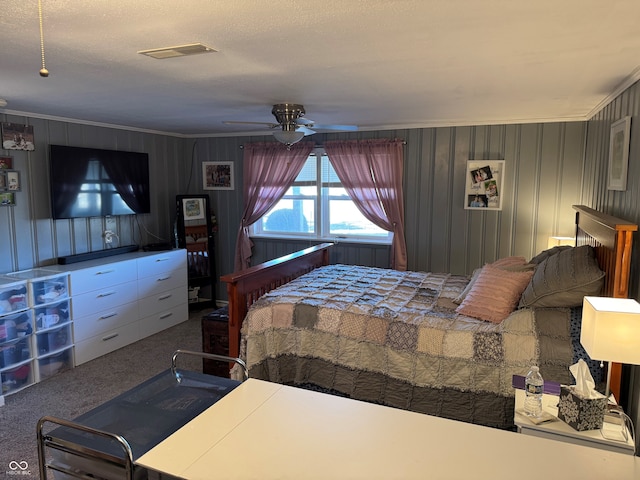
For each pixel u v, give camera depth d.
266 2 1.49
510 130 4.27
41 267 4.05
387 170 4.68
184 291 5.15
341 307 2.93
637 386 2.14
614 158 2.84
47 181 4.12
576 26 1.73
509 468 1.19
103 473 1.44
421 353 2.61
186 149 5.68
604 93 3.00
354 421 1.42
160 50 2.01
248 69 2.39
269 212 5.49
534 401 1.91
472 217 4.49
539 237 4.29
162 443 1.31
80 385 3.54
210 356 1.91
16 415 3.08
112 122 4.53
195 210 5.43
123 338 4.37
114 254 4.64
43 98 3.24
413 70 2.41
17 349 3.44
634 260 2.31
